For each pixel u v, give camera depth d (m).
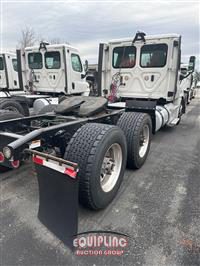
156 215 2.17
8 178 2.95
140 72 4.73
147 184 2.83
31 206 2.30
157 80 4.61
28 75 7.09
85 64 7.21
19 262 1.60
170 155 3.98
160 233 1.92
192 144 4.71
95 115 3.12
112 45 4.88
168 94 4.59
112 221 2.08
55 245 1.77
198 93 22.97
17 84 8.51
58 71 6.46
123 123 3.08
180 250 1.73
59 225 1.86
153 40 4.41
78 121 2.59
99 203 2.10
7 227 1.96
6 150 1.78
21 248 1.73
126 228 1.98
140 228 1.98
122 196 2.54
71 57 6.46
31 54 6.86
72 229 1.76
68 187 1.71
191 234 1.91
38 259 1.63
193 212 2.22
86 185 1.92
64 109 3.03
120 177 2.49
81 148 1.96
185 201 2.43
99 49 4.96
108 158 2.34
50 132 2.16
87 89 7.60
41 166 1.83
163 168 3.37
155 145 4.62
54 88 6.70
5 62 7.95
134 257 1.66
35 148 2.03
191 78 10.66
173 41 4.27
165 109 4.74
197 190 2.68
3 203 2.35
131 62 4.77
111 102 5.14
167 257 1.66
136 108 3.74
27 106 5.78
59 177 1.74
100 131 2.07
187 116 8.73
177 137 5.32
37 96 6.49
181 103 6.75
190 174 3.15
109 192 2.26
